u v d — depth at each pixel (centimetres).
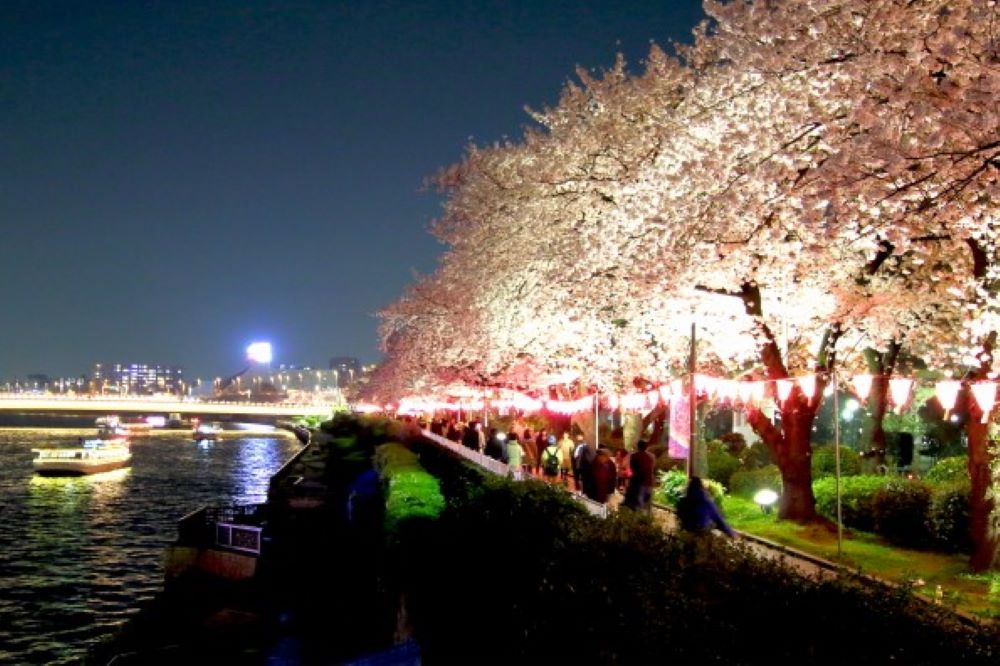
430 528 1288
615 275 1878
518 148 2656
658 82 1953
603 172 2086
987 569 1295
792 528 1798
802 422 1872
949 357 1788
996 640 558
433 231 3209
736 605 641
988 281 1491
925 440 2934
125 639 2042
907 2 1148
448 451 3142
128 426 16238
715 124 1611
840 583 641
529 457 3148
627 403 2367
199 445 12344
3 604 2720
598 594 713
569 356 2655
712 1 1512
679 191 1608
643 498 1552
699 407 2464
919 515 1599
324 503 3106
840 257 1695
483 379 3634
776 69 1358
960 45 985
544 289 2266
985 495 1312
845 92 1216
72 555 3559
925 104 1005
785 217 1385
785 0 1366
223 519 2770
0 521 4534
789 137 1377
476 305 2777
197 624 2012
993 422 1310
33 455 9462
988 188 966
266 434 16375
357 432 6494
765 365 1869
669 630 622
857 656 553
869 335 1966
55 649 2255
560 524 957
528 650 784
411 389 5547
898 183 1111
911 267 1827
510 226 2523
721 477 2766
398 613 1290
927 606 624
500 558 968
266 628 1870
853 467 2419
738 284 1675
